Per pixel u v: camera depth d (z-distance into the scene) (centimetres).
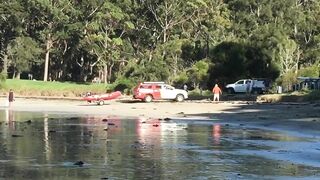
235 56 7012
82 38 9181
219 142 2111
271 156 1706
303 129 2716
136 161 1563
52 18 9100
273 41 7462
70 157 1625
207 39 8481
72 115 3875
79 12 9112
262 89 6544
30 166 1449
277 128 2797
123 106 4950
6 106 5062
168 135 2377
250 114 3800
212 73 7050
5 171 1370
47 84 7944
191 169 1431
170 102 5431
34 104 5469
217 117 3631
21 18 9050
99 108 4728
